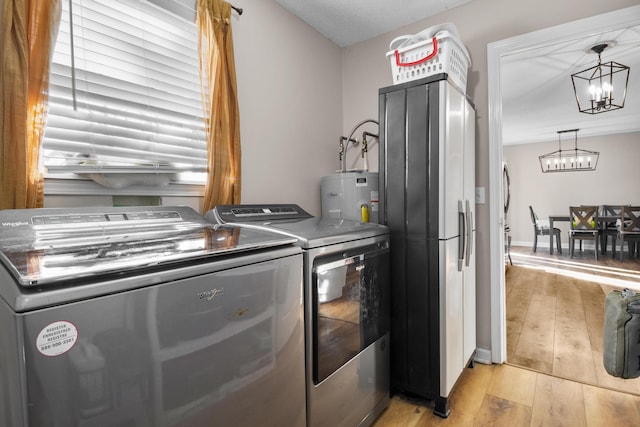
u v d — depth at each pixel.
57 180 1.23
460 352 1.82
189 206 1.56
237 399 0.92
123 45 1.42
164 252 0.84
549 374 2.00
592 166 6.95
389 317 1.73
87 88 1.31
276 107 2.13
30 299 0.57
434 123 1.63
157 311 0.74
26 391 0.56
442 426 1.56
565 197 7.28
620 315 1.15
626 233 5.50
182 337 0.78
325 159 2.56
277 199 2.14
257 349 0.98
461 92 1.83
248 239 1.09
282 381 1.07
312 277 1.19
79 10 1.28
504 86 4.04
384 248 1.67
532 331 2.65
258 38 2.00
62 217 1.06
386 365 1.69
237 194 1.74
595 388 1.85
